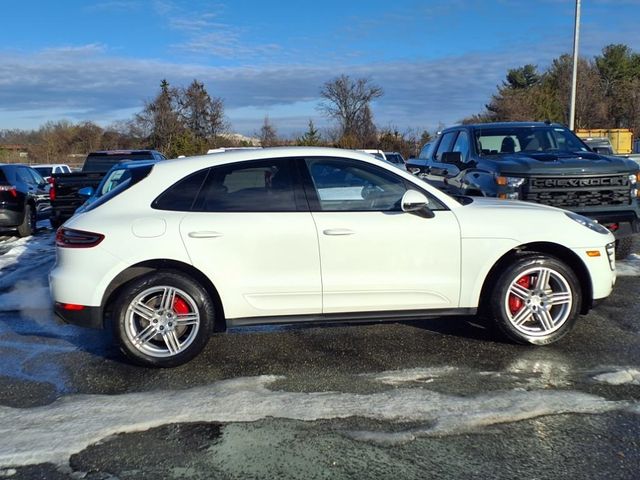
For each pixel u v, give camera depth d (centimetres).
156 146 5009
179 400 392
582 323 537
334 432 345
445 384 409
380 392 398
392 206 468
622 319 546
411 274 461
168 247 438
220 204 454
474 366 440
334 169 468
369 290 459
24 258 969
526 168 689
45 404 390
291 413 369
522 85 6538
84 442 338
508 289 468
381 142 5059
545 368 433
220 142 4900
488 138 852
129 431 350
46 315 608
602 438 332
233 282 448
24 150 5562
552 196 685
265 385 415
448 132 991
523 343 478
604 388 396
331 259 453
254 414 369
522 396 386
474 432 341
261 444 333
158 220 443
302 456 320
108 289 440
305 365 451
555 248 483
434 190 476
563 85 4388
